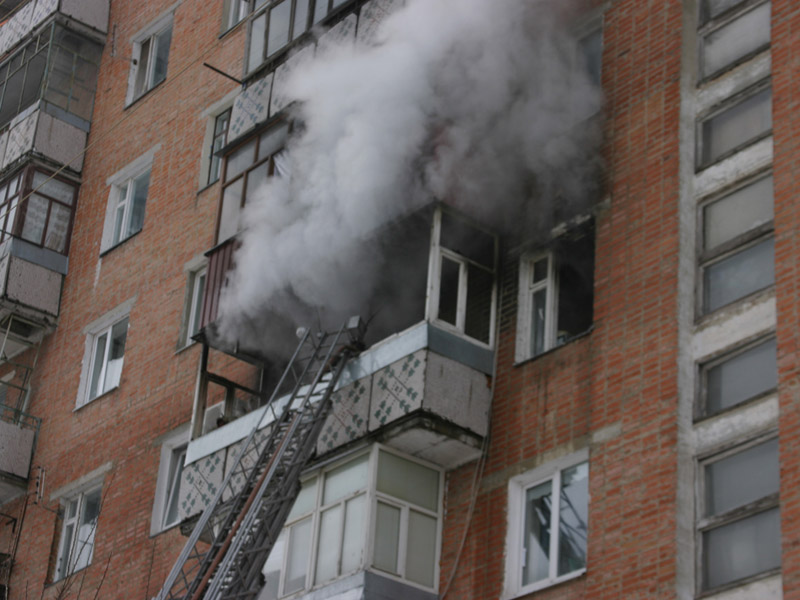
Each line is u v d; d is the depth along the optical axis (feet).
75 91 118.62
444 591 68.90
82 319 107.86
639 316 66.74
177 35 114.73
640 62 73.72
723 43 71.05
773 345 61.77
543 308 73.26
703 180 67.92
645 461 62.90
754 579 57.21
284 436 71.15
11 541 102.42
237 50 107.76
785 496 57.21
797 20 67.51
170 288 101.24
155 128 111.55
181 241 102.58
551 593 64.39
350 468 71.46
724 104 69.21
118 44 119.85
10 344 111.75
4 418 109.19
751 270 64.28
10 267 109.09
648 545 60.85
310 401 74.64
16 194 112.98
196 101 108.88
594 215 71.92
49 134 115.03
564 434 67.56
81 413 103.19
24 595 97.91
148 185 110.22
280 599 70.95
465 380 70.90
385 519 69.36
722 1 72.23
